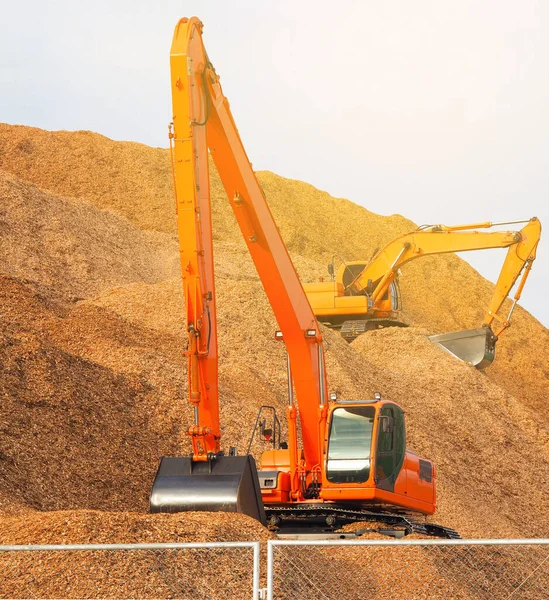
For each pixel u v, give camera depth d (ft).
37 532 30.42
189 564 30.12
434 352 111.75
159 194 175.94
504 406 102.83
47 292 97.30
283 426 68.74
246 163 44.34
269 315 96.02
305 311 47.96
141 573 28.78
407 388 98.73
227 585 29.76
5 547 24.13
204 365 37.83
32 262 110.01
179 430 58.23
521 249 113.09
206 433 37.17
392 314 124.88
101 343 70.54
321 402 47.73
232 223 181.68
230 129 43.19
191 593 28.68
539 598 42.29
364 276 123.13
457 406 97.50
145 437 55.72
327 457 45.78
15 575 28.19
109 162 184.24
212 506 36.37
